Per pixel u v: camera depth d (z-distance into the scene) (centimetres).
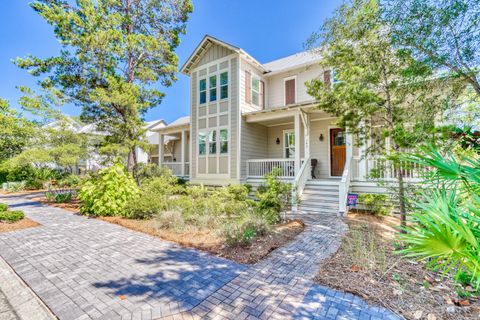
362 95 461
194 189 955
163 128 1488
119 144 952
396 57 427
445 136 375
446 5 341
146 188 866
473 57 353
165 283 318
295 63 1236
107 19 905
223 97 1138
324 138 1095
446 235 156
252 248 441
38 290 304
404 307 253
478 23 335
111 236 538
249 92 1145
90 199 756
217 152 1143
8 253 432
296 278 327
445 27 353
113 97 877
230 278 329
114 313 254
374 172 530
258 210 637
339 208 730
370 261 350
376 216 708
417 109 430
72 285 315
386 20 405
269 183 712
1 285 323
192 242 486
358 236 456
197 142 1228
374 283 301
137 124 977
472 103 407
